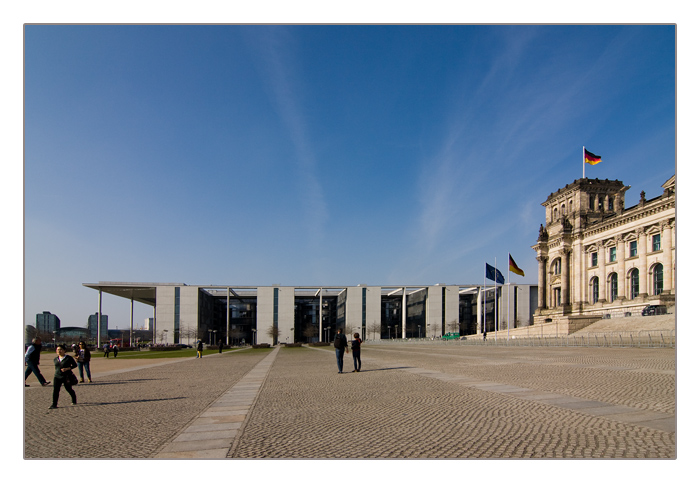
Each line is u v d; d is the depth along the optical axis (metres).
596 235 96.81
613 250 93.38
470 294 177.12
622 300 88.12
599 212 102.56
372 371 27.16
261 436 11.14
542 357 33.28
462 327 161.00
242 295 186.50
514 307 155.88
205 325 163.38
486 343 76.94
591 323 75.62
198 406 16.14
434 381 20.47
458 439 10.07
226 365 41.28
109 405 17.31
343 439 10.52
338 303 184.00
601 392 15.09
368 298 161.75
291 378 25.34
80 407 17.09
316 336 188.62
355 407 14.56
